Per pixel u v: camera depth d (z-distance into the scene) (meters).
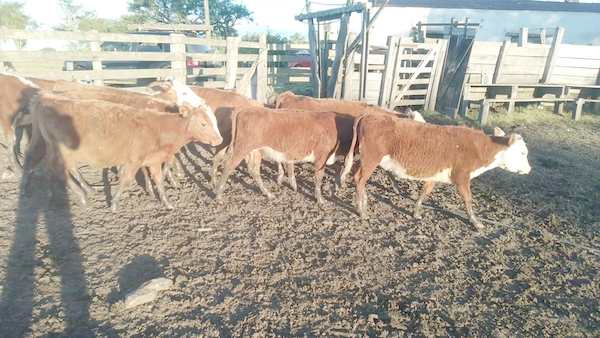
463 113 13.34
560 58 15.08
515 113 13.95
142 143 5.38
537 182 7.93
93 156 5.29
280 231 5.38
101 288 3.90
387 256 4.91
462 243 5.35
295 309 3.86
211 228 5.31
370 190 7.14
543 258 5.05
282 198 6.52
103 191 6.20
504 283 4.49
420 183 7.65
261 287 4.14
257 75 12.48
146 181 6.15
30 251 4.41
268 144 6.05
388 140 5.75
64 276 4.05
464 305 4.07
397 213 6.22
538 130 12.27
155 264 4.40
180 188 6.64
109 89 6.84
